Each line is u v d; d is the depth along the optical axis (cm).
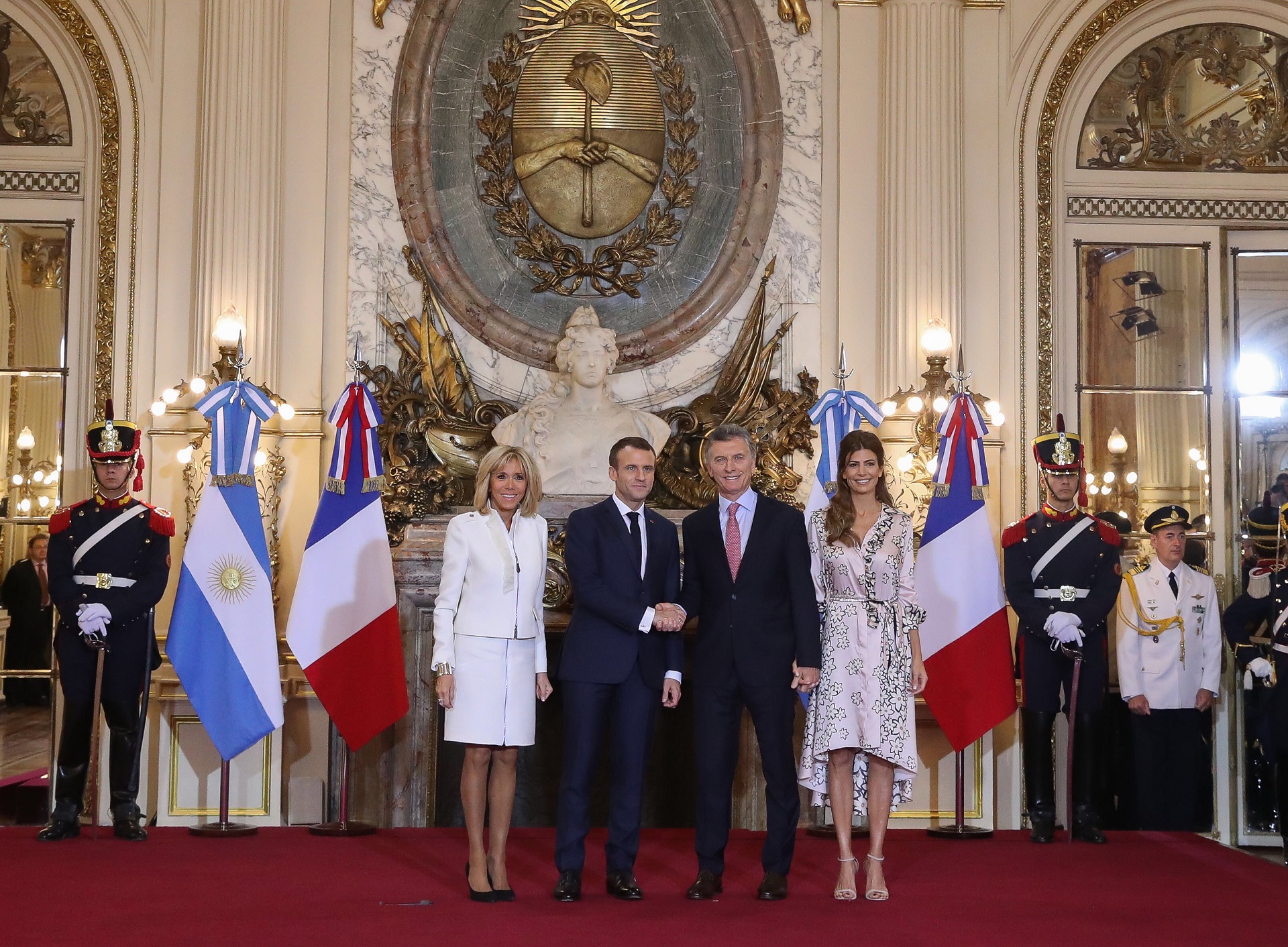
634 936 404
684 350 709
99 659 562
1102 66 737
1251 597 631
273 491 666
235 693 589
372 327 693
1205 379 735
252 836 584
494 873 458
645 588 465
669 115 723
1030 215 722
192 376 671
